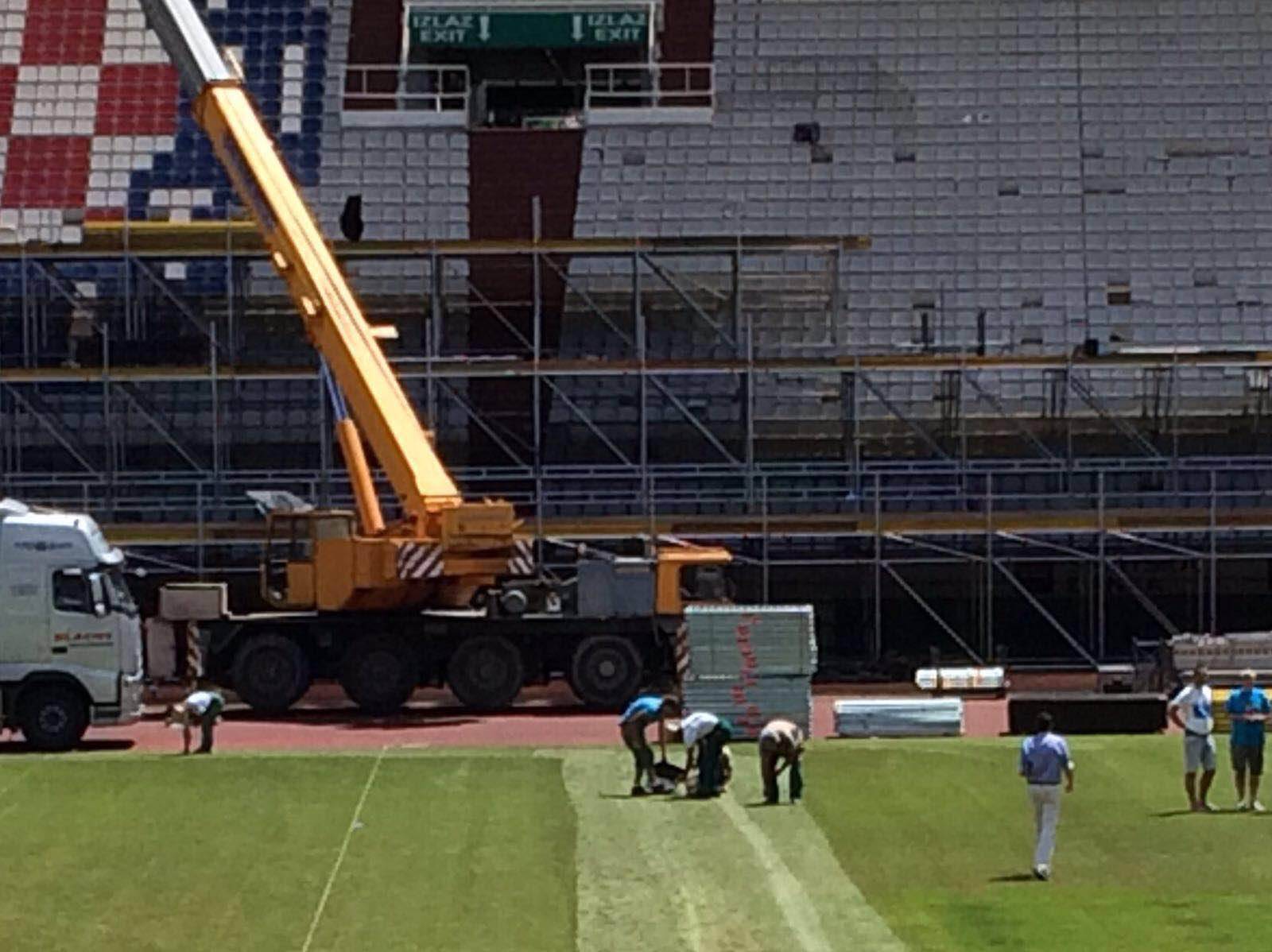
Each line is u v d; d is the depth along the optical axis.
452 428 61.62
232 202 65.69
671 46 69.38
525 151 66.56
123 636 44.59
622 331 63.09
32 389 61.62
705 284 63.88
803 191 65.81
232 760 40.47
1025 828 33.16
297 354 62.59
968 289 64.25
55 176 66.31
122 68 68.88
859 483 59.25
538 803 35.00
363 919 27.11
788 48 69.06
